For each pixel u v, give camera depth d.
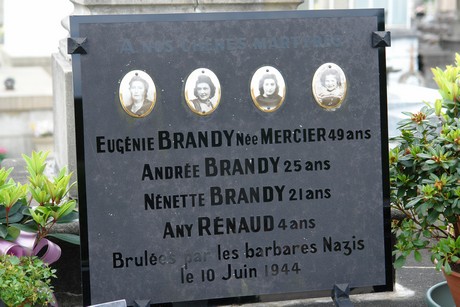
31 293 3.90
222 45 3.92
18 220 4.17
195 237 3.93
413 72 18.36
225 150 3.94
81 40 3.80
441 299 4.45
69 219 4.25
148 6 5.26
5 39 18.81
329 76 3.99
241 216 3.96
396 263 4.13
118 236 3.87
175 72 3.88
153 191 3.89
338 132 4.02
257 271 3.98
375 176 4.05
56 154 6.32
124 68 3.85
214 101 3.91
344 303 3.98
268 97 3.95
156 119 3.88
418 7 37.47
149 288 3.90
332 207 4.02
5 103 14.03
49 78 16.83
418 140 4.33
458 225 4.27
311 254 4.02
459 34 29.34
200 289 3.94
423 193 4.07
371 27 4.02
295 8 5.52
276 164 3.98
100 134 3.85
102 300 3.87
